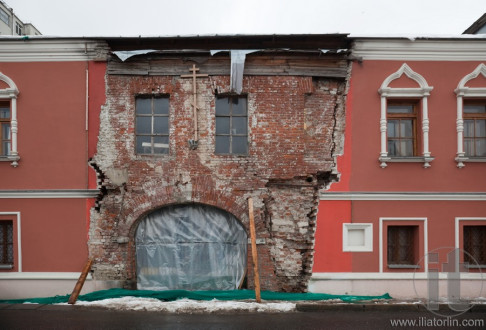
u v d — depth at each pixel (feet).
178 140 23.26
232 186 23.04
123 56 22.48
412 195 23.15
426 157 22.94
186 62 23.35
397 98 23.65
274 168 23.15
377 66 23.59
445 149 23.43
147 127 23.80
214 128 23.39
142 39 22.81
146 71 23.20
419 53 23.56
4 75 23.24
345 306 20.26
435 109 23.50
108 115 23.22
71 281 22.68
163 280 23.57
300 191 23.47
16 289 22.66
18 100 23.30
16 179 23.12
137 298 21.57
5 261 23.47
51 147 23.24
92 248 22.85
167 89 23.27
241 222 22.88
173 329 16.98
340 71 23.44
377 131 23.58
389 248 23.91
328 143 23.63
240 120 23.95
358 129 23.53
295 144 23.24
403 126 24.38
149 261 23.62
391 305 20.48
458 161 23.27
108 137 23.17
